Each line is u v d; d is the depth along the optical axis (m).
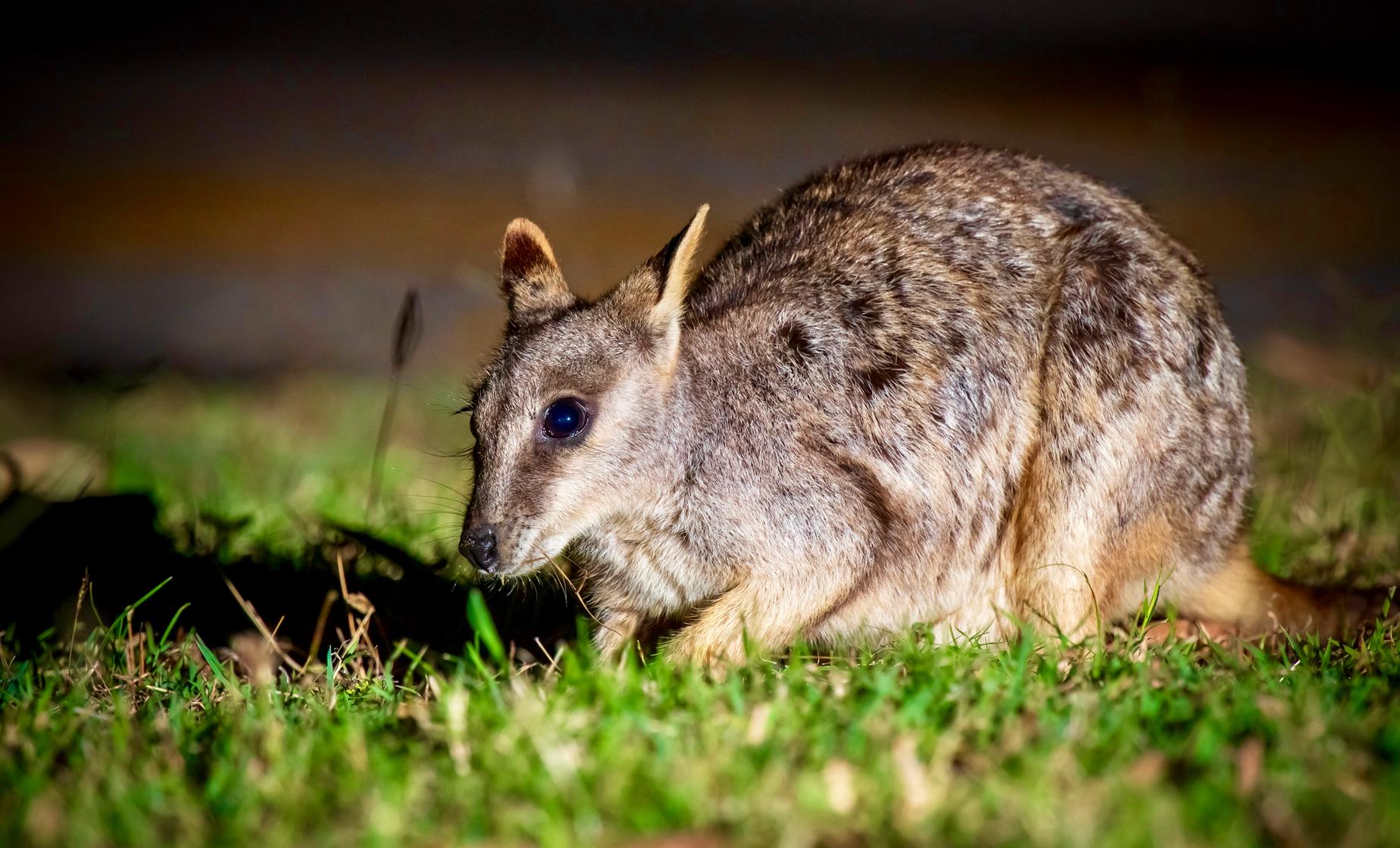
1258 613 9.84
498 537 8.81
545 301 9.50
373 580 10.10
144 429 17.88
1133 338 9.32
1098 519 9.33
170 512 12.15
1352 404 14.36
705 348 9.19
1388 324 21.94
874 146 39.41
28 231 33.09
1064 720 6.80
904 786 6.04
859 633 9.33
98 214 34.25
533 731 6.70
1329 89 51.00
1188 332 9.52
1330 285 26.16
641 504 9.16
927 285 9.31
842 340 9.12
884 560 9.13
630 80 53.78
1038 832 5.61
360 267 29.41
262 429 17.38
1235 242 30.39
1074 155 38.69
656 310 8.98
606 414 8.94
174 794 6.49
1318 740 6.41
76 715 7.66
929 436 9.12
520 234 9.77
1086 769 6.27
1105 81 52.69
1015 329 9.38
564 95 49.69
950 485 9.20
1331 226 31.64
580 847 5.81
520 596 9.88
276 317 26.70
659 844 5.78
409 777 6.42
